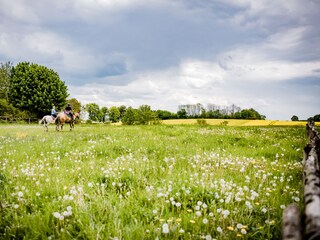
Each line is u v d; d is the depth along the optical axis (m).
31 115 61.88
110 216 4.40
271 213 4.62
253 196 5.02
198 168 7.68
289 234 2.18
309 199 2.41
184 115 118.56
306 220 2.08
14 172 7.03
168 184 5.92
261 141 14.48
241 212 4.57
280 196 5.40
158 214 4.62
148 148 11.34
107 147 11.28
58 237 3.86
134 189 5.75
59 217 4.07
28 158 9.41
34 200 5.14
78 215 4.44
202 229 4.05
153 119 64.25
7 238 3.84
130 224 4.14
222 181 5.89
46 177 6.66
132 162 8.05
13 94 63.62
